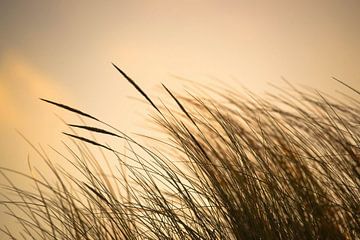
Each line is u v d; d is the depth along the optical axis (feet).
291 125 13.02
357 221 11.90
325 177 12.44
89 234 12.35
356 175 12.22
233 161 12.43
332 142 12.69
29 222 12.59
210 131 12.67
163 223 12.25
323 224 11.88
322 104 13.29
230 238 12.00
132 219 12.39
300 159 12.61
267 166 12.32
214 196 12.10
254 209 11.92
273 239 11.75
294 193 12.19
